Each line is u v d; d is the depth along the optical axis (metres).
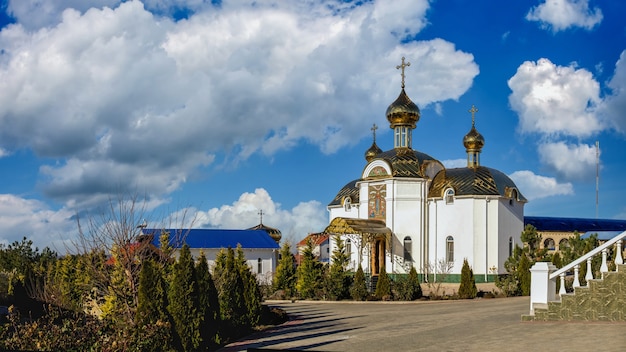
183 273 20.83
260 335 24.56
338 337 21.75
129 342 18.22
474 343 18.08
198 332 20.64
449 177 51.22
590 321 20.78
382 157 53.22
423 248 50.78
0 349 17.06
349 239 50.81
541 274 22.12
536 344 17.08
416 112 55.09
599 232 63.69
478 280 48.75
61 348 17.53
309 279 43.38
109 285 22.33
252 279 27.11
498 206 49.81
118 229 24.12
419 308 33.31
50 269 34.84
